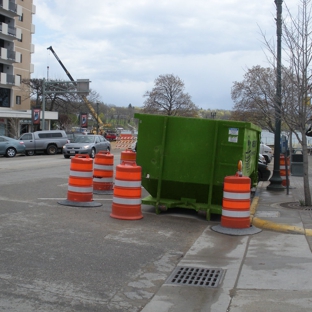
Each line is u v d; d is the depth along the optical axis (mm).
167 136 9523
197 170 9383
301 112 10500
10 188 12992
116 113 142000
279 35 12523
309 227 8336
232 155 9156
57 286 5152
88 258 6285
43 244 6875
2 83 55156
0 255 6211
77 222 8539
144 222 8898
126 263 6160
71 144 30047
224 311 4562
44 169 19984
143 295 5020
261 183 17500
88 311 4516
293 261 6398
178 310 4605
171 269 6012
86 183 10359
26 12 61812
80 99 68625
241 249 7102
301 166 16969
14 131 51438
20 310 4457
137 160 9781
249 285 5352
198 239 7707
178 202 9844
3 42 56906
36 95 68375
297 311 4504
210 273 5852
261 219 8898
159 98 68062
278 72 11734
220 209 9359
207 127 9281
